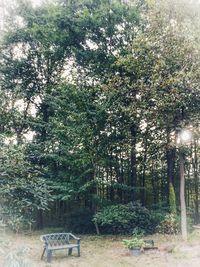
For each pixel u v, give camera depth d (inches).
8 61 955.3
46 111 975.6
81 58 930.1
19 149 527.5
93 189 811.4
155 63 645.3
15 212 505.7
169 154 887.7
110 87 769.6
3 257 342.6
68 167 783.1
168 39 629.6
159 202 906.7
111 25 889.5
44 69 982.4
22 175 516.1
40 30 922.7
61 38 918.4
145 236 703.7
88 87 861.8
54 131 786.2
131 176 912.3
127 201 912.3
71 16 920.9
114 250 572.1
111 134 805.9
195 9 621.9
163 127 676.1
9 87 948.6
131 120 748.0
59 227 876.6
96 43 918.4
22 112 947.3
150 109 650.2
